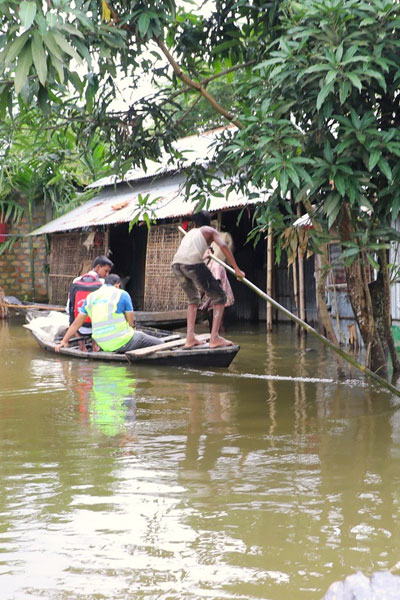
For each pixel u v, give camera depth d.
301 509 3.38
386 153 5.10
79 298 9.65
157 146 6.78
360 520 3.23
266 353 9.51
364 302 7.12
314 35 4.62
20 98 5.24
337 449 4.46
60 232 18.39
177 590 2.58
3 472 4.03
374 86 5.02
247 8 6.22
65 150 6.98
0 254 20.03
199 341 8.38
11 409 5.82
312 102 5.04
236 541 3.01
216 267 12.49
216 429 5.04
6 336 12.66
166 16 5.27
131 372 7.85
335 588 1.78
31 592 2.58
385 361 7.39
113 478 3.90
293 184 5.26
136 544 2.99
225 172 6.73
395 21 4.57
